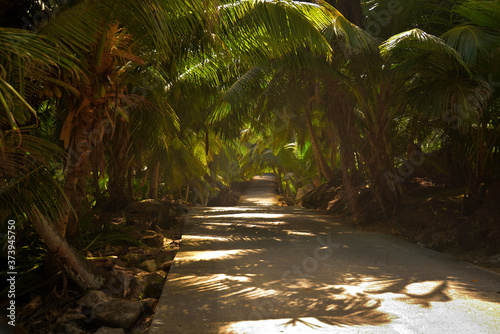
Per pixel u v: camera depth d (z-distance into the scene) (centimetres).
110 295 469
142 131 955
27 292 442
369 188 1177
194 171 1366
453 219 782
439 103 671
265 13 558
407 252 672
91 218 770
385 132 980
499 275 518
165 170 1554
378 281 491
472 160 806
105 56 471
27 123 473
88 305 420
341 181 1575
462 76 684
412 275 520
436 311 382
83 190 600
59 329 378
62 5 407
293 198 2984
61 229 497
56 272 470
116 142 1107
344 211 1230
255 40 610
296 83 1162
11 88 230
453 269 552
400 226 880
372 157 991
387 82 916
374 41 829
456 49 655
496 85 665
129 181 1360
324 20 608
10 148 334
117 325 380
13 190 354
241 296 432
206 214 1360
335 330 335
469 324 350
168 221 1080
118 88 517
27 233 580
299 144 2141
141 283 530
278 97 1202
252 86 1129
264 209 1567
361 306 398
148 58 545
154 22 367
